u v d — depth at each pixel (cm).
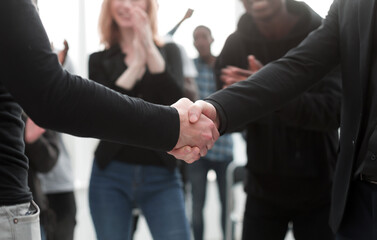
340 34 160
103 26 258
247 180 238
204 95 465
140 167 238
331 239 227
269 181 230
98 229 240
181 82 253
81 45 482
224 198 465
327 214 227
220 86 252
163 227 238
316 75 175
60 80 119
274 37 238
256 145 232
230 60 248
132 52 255
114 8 252
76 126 123
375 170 143
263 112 173
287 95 174
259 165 231
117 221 237
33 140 239
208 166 463
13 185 119
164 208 238
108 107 126
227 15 491
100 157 240
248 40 242
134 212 329
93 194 241
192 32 460
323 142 226
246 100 171
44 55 117
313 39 176
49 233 271
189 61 358
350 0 158
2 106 119
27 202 123
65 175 323
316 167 225
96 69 252
